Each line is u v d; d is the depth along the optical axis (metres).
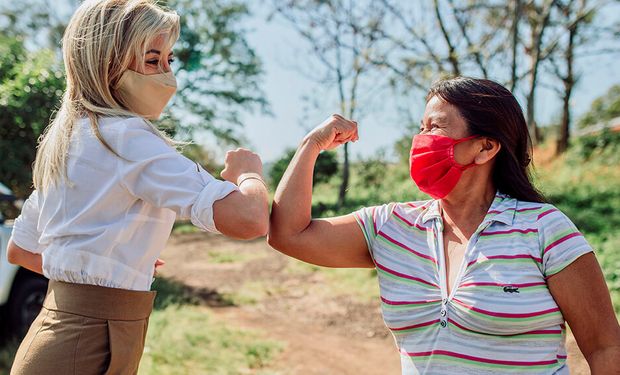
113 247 1.69
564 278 1.59
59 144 1.74
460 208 1.80
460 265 1.68
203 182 1.70
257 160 1.90
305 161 1.95
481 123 1.73
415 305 1.70
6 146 8.20
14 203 5.59
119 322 1.70
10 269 5.01
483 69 17.08
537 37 17.39
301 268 9.52
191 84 25.20
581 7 18.19
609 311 1.60
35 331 1.73
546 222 1.65
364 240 1.90
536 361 1.58
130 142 1.68
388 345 5.82
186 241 14.10
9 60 8.40
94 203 1.69
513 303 1.57
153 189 1.68
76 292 1.70
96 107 1.73
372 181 19.83
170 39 1.79
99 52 1.71
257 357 5.22
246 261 10.62
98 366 1.68
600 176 17.12
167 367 4.72
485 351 1.60
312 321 6.73
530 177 1.88
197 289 8.46
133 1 1.75
